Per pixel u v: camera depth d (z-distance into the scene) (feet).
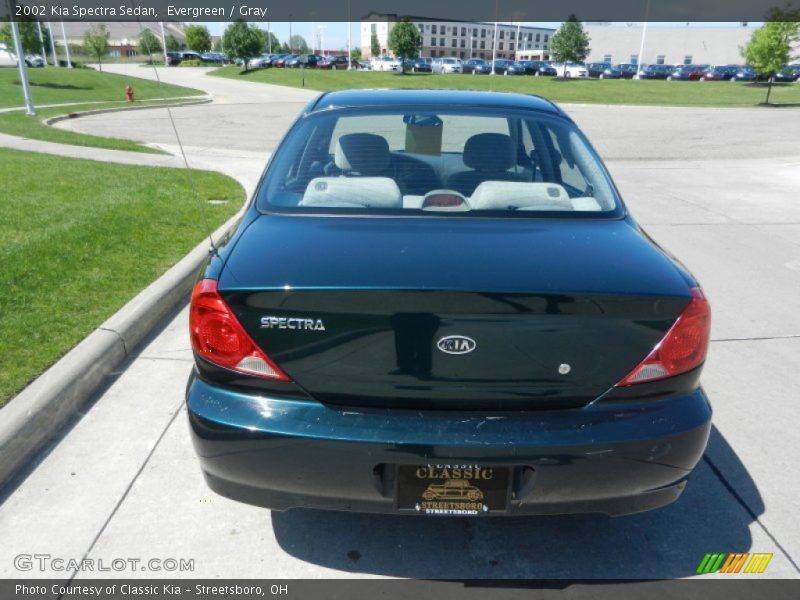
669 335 6.97
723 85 150.51
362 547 8.43
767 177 37.24
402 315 6.70
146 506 9.02
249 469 7.05
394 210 8.80
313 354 6.88
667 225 25.41
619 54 261.03
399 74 176.96
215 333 7.05
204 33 263.08
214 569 8.01
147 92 114.21
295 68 199.62
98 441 10.45
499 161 9.95
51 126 58.29
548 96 113.91
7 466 9.50
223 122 68.49
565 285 6.88
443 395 6.89
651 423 6.97
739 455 10.46
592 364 6.91
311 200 9.03
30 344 12.56
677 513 9.12
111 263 17.56
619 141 55.72
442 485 6.95
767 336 15.15
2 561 8.02
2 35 146.10
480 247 7.72
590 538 8.64
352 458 6.79
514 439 6.73
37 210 22.35
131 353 13.51
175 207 24.31
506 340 6.77
